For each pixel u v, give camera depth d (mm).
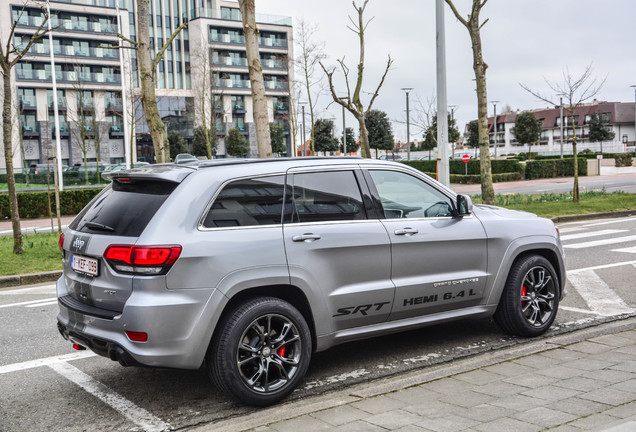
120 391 4785
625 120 93625
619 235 13125
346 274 4750
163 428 4059
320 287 4602
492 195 16703
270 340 4355
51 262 10914
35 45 55844
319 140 65688
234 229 4328
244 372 4348
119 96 59031
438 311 5336
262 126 11695
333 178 4898
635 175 41688
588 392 4031
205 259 4129
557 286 5973
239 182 4469
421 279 5137
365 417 3801
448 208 5484
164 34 71062
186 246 4094
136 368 5336
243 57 70438
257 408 4328
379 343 5867
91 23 58344
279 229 4492
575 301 7328
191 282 4082
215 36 68625
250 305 4262
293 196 4652
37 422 4230
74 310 4445
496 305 5656
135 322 3979
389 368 5133
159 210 4203
